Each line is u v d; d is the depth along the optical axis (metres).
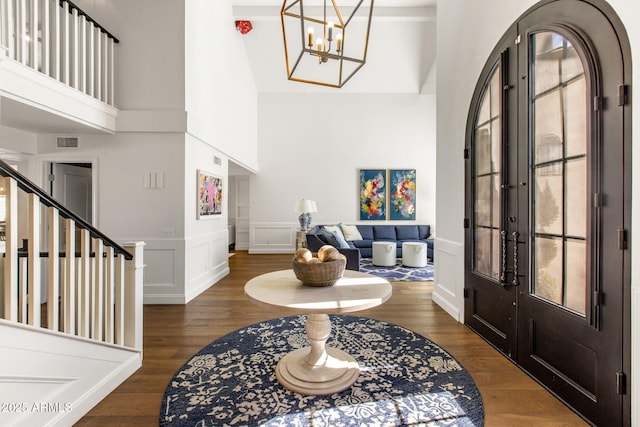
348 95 7.22
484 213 2.48
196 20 3.69
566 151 1.66
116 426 1.50
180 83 3.39
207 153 4.07
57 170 3.58
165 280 3.42
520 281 2.01
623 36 1.33
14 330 1.31
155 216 3.41
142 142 3.39
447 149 3.10
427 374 1.95
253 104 6.75
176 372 1.98
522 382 1.87
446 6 3.10
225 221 4.80
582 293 1.58
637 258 1.29
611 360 1.40
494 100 2.32
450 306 3.03
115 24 3.37
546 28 1.74
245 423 1.51
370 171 7.22
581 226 1.57
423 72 6.79
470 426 1.49
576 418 1.56
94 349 1.69
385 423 1.51
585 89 1.52
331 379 1.79
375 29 6.08
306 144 7.24
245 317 2.98
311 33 2.50
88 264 1.74
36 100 2.39
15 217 1.39
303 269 1.71
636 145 1.29
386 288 1.73
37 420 1.38
